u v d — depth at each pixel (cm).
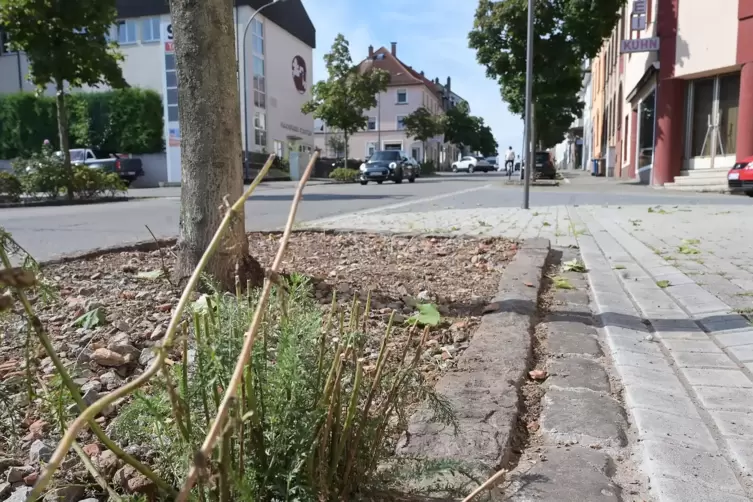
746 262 603
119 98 3672
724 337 368
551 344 353
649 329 390
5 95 3872
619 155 3366
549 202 1426
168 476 182
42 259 565
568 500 195
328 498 169
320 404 164
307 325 174
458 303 432
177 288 422
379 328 370
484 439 225
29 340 182
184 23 405
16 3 1521
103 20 1636
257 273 419
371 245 701
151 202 1664
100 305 389
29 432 225
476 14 2386
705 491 202
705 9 2003
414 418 241
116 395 93
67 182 1764
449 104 10044
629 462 225
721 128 2067
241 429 145
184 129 418
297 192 117
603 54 4397
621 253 666
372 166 3050
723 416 261
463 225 902
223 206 132
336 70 4006
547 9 2252
